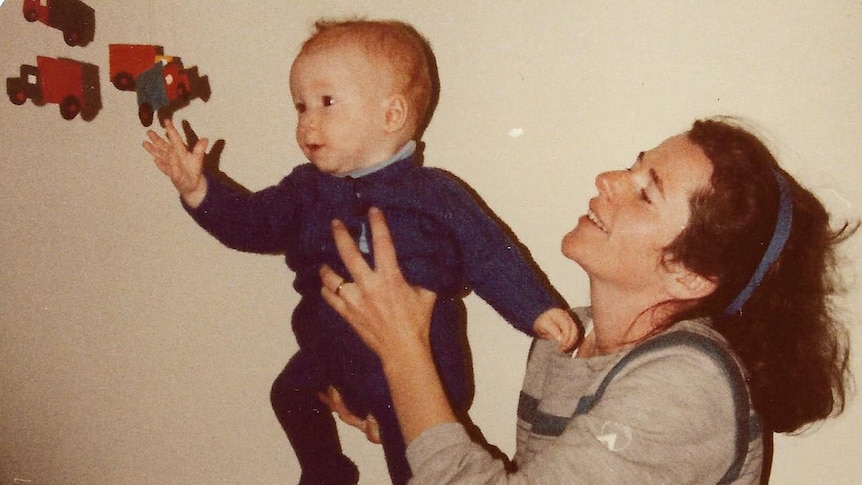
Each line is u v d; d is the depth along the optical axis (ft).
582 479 1.99
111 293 3.44
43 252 3.51
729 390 2.10
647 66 2.69
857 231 2.63
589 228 2.40
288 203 2.70
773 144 2.64
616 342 2.48
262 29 3.03
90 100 3.27
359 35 2.45
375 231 2.42
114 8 3.17
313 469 2.89
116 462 3.58
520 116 2.82
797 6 2.55
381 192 2.53
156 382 3.44
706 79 2.65
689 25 2.64
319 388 2.80
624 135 2.74
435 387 2.29
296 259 2.72
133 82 2.95
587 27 2.71
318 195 2.64
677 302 2.39
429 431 2.19
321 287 2.66
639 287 2.37
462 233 2.56
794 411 2.44
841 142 2.60
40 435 3.67
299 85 2.48
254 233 2.72
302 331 2.74
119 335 3.46
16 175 3.47
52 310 3.55
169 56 3.01
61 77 3.05
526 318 2.55
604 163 2.77
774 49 2.59
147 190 3.30
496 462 2.15
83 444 3.61
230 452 3.39
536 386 2.65
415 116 2.54
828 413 2.59
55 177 3.42
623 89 2.72
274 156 3.10
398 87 2.45
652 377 2.09
